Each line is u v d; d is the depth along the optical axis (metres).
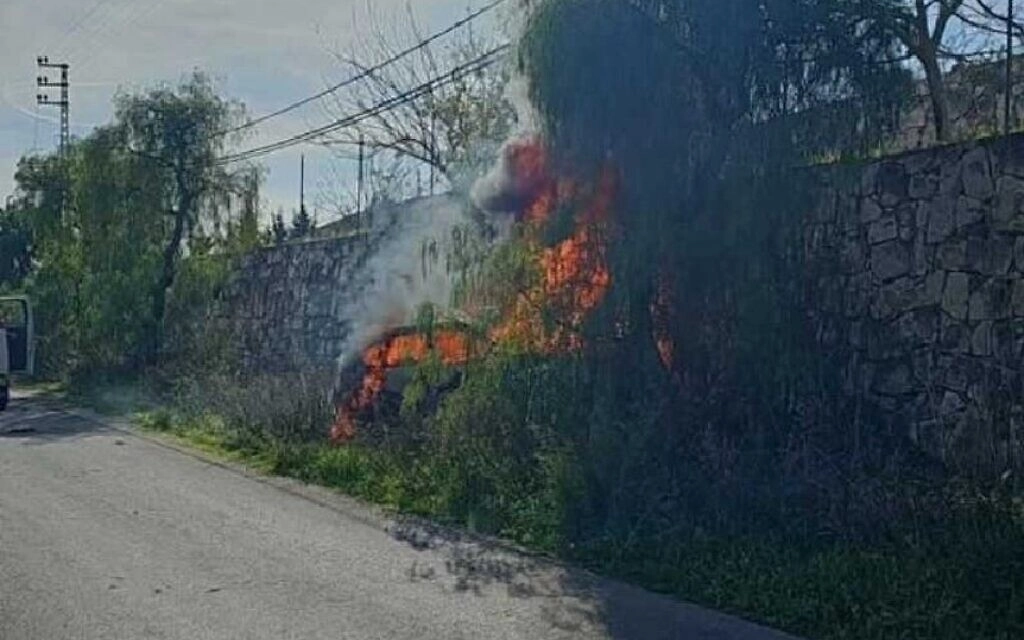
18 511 12.13
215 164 31.25
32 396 32.19
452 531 10.70
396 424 14.59
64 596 8.42
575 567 9.16
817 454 9.34
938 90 11.43
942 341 9.78
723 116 10.20
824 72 10.04
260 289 25.53
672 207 10.26
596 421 10.30
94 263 30.81
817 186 10.26
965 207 9.67
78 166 31.62
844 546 8.30
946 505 8.24
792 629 7.29
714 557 8.66
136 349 30.05
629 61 10.26
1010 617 6.81
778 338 9.91
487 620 7.68
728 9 10.00
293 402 17.02
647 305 10.29
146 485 13.85
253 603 8.16
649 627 7.43
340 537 10.52
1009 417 9.16
